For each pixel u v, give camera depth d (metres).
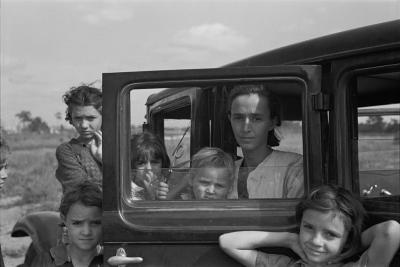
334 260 2.47
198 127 2.74
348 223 2.42
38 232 4.17
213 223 2.57
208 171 2.68
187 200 2.65
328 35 2.63
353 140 2.56
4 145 4.62
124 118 2.62
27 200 12.59
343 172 2.53
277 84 2.60
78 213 2.90
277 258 2.53
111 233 2.60
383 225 2.38
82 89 3.88
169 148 2.74
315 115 2.54
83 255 2.98
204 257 2.57
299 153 2.61
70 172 3.79
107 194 2.61
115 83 2.62
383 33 2.43
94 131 3.89
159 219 2.59
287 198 2.60
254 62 2.93
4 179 4.54
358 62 2.51
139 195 2.64
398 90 3.19
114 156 2.61
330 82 2.57
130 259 2.57
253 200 2.61
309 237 2.45
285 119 2.68
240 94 2.67
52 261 3.25
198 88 2.69
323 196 2.41
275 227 2.55
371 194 3.11
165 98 2.76
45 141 15.97
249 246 2.51
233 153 2.70
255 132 2.68
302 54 2.68
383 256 2.38
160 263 2.58
